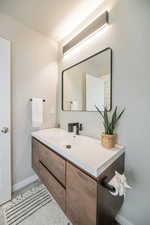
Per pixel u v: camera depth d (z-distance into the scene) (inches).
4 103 52.0
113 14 44.3
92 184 28.4
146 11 35.8
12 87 58.3
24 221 44.8
